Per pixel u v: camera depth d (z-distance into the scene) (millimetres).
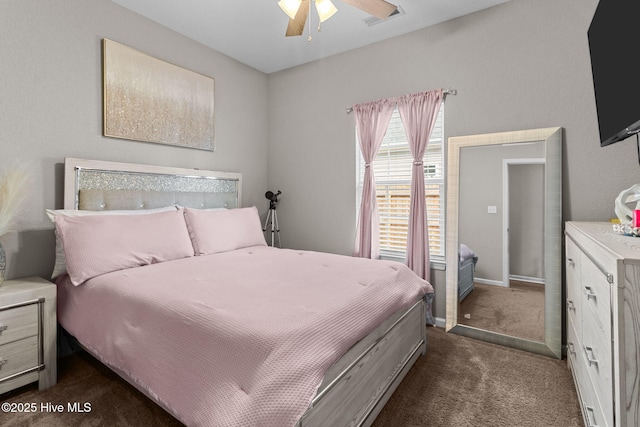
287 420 1006
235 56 3541
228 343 1235
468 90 2713
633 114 1376
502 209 2551
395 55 3074
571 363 1943
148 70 2805
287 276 2010
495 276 2572
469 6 2604
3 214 1982
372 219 3170
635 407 938
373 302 1688
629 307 944
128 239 2205
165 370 1347
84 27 2432
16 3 2105
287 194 3893
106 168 2502
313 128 3658
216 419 1067
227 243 2871
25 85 2154
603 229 1650
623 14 1406
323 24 2865
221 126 3479
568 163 2328
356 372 1460
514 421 1616
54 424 1585
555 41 2363
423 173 2885
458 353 2357
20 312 1812
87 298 1864
